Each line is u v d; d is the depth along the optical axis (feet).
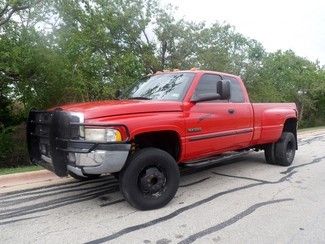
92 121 15.23
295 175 24.14
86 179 21.76
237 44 78.43
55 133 15.97
